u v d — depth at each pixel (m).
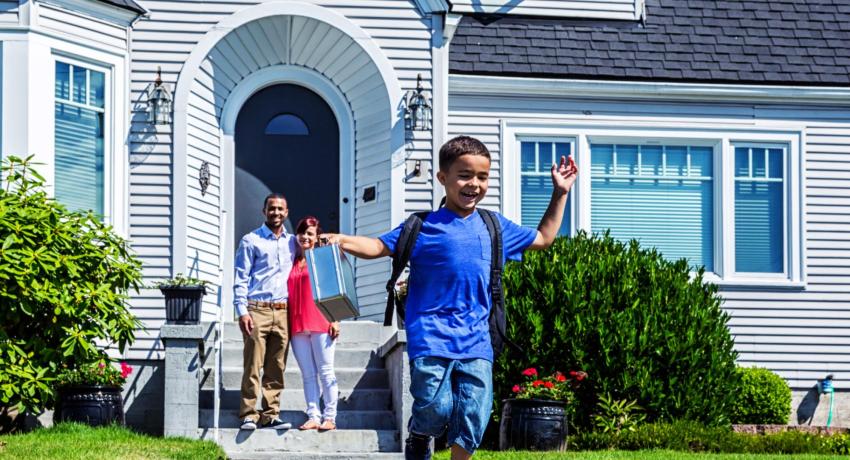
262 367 11.33
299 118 14.41
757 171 15.42
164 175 13.05
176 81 13.22
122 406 11.65
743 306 15.15
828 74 15.37
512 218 14.78
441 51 13.74
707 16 15.75
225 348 12.55
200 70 13.36
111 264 11.24
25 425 11.85
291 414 11.42
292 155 14.34
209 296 13.41
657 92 15.04
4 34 12.22
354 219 14.23
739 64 15.27
